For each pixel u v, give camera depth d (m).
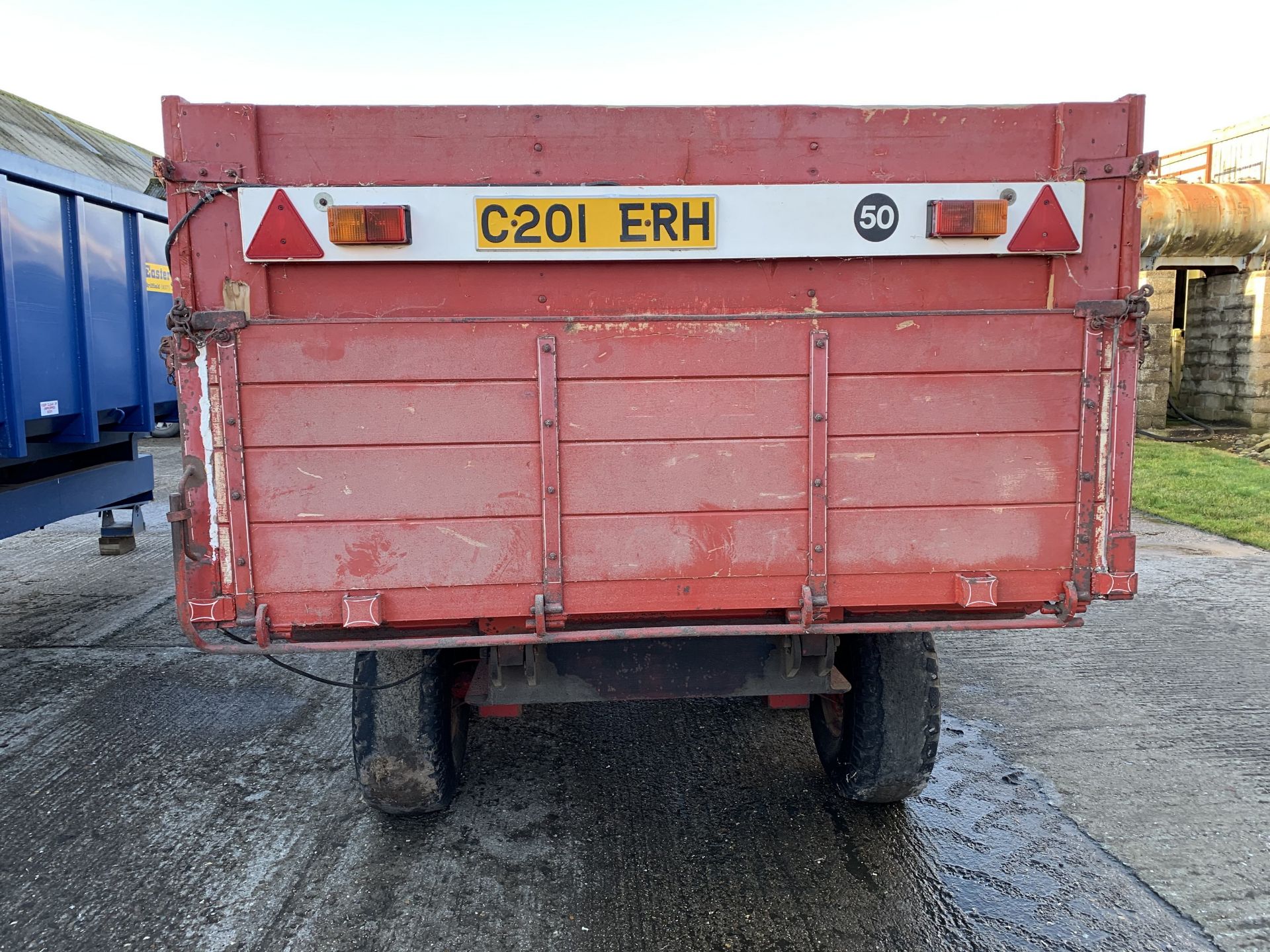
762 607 2.59
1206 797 3.54
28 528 5.10
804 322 2.48
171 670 5.01
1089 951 2.63
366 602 2.46
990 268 2.59
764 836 3.27
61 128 18.16
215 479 2.42
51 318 4.81
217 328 2.36
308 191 2.38
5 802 3.54
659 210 2.47
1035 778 3.69
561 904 2.87
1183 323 16.41
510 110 2.44
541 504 2.50
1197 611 6.03
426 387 2.43
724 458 2.52
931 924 2.75
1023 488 2.58
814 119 2.50
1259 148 15.29
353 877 3.02
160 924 2.78
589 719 4.30
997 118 2.54
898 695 3.08
